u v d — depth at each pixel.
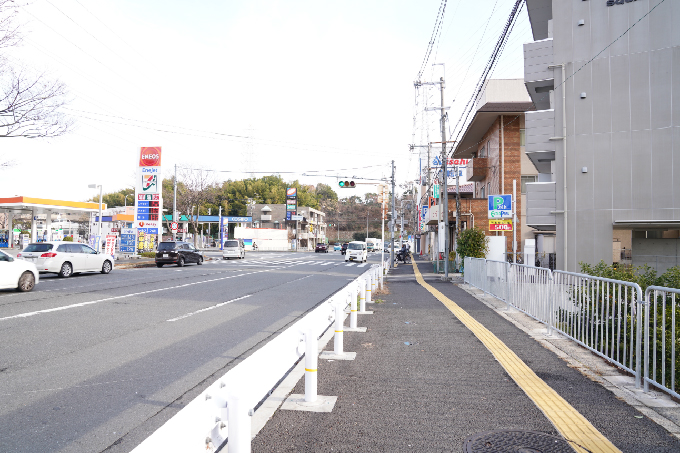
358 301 12.25
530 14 18.97
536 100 18.39
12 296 12.65
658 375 5.21
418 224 60.41
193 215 69.12
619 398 4.81
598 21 13.73
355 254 40.75
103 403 4.75
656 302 4.80
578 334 7.24
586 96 13.76
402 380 5.45
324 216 109.88
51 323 8.85
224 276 21.00
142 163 35.47
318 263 36.78
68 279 18.34
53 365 6.08
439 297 14.10
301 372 5.82
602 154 13.51
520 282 10.43
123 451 3.72
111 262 22.36
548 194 14.16
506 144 27.67
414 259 49.50
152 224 35.38
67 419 4.33
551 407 4.55
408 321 9.59
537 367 6.02
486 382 5.37
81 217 74.50
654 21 13.09
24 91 14.62
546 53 14.52
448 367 6.01
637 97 13.23
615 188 13.34
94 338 7.68
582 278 7.04
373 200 121.19
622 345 5.88
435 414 4.39
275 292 14.86
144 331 8.30
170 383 5.41
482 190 33.44
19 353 6.64
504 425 4.12
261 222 89.12
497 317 10.15
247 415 2.73
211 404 2.44
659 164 12.93
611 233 13.32
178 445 2.02
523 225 27.41
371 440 3.81
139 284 16.50
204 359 6.47
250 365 3.06
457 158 38.81
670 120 12.84
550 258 23.34
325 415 4.37
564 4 14.12
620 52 13.45
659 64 12.98
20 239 50.41
